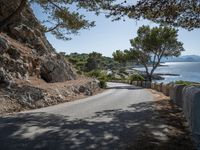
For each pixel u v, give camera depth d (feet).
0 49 63.21
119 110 46.32
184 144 24.07
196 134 21.94
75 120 35.47
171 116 39.45
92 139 25.29
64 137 25.86
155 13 38.06
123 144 23.76
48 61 83.41
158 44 172.55
